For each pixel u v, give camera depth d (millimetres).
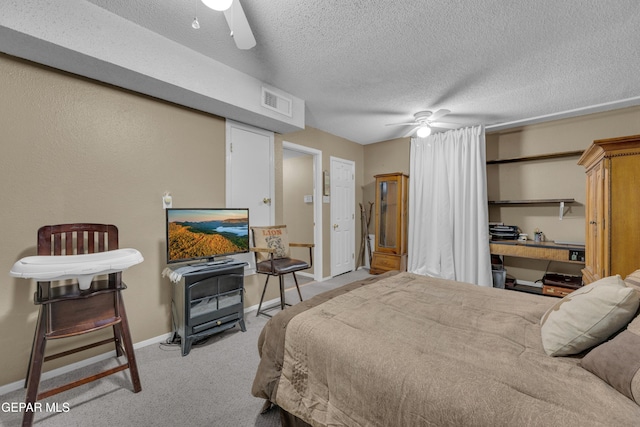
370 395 1014
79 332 1545
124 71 1896
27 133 1774
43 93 1825
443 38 1996
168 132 2430
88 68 1859
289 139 3785
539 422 740
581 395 831
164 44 2035
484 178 3727
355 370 1075
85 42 1688
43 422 1476
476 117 3553
